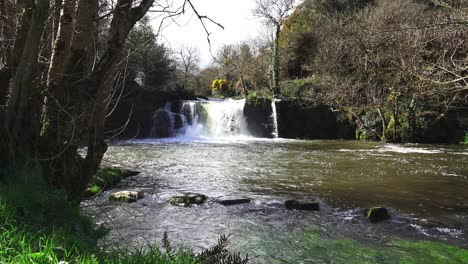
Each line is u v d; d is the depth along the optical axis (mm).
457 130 24031
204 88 54406
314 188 11109
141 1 5199
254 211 8883
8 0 5363
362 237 7344
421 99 22734
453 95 22453
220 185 11398
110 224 7496
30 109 5301
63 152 5508
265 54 40719
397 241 7145
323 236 7371
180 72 47812
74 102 5344
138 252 3652
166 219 8141
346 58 27719
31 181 4836
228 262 4059
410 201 9805
